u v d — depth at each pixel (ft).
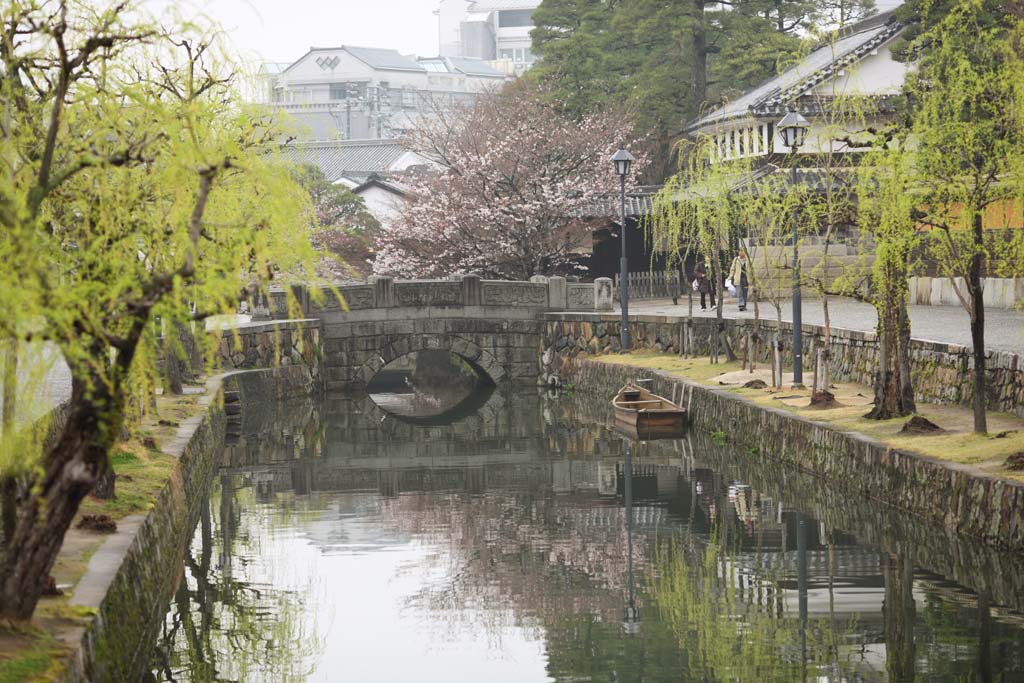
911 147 72.38
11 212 31.40
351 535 72.79
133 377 36.63
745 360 111.34
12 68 40.19
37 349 32.94
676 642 50.67
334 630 53.67
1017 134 58.54
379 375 193.06
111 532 47.47
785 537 67.51
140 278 36.04
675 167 198.39
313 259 37.42
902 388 75.31
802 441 77.61
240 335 131.64
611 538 71.26
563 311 152.35
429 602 58.03
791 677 45.34
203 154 36.06
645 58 205.05
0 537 41.93
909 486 62.28
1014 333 94.12
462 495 85.56
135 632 43.65
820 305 139.44
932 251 66.13
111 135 44.73
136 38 37.42
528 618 55.26
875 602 54.08
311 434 117.08
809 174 104.47
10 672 30.14
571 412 129.08
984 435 64.90
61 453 33.73
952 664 44.55
